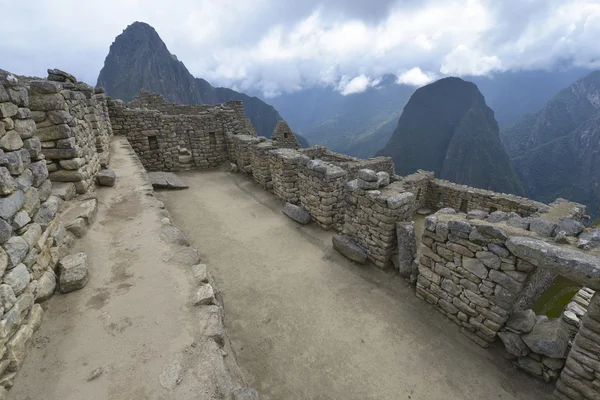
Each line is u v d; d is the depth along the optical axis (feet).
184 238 20.77
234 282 24.99
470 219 19.42
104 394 10.03
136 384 10.42
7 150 12.05
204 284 15.84
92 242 19.27
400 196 24.22
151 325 13.00
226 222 36.35
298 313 21.54
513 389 16.31
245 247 30.53
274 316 21.25
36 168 14.82
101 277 16.08
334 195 32.65
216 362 11.40
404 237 23.80
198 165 61.26
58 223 16.58
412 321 20.80
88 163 27.14
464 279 18.76
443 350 18.62
